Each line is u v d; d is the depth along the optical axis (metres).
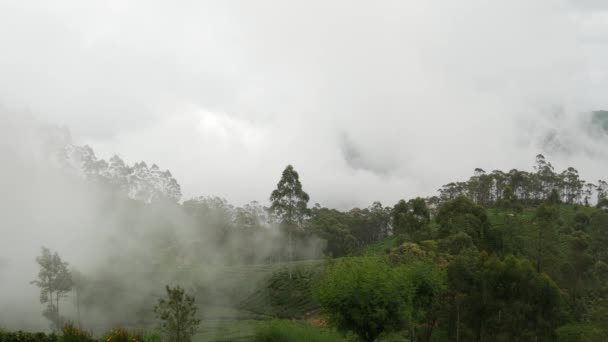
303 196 88.94
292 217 91.62
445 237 74.00
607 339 46.38
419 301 35.31
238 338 43.81
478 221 80.81
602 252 91.69
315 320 56.06
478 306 47.06
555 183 168.25
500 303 46.94
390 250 64.50
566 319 50.09
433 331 49.69
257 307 64.75
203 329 51.66
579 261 73.31
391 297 27.06
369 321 26.53
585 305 63.19
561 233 100.38
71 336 21.84
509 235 80.19
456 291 47.28
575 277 71.56
